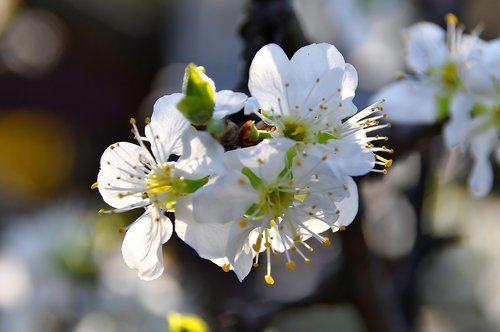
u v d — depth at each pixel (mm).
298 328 344
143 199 204
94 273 338
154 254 202
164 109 200
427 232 280
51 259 338
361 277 248
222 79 494
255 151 196
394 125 241
